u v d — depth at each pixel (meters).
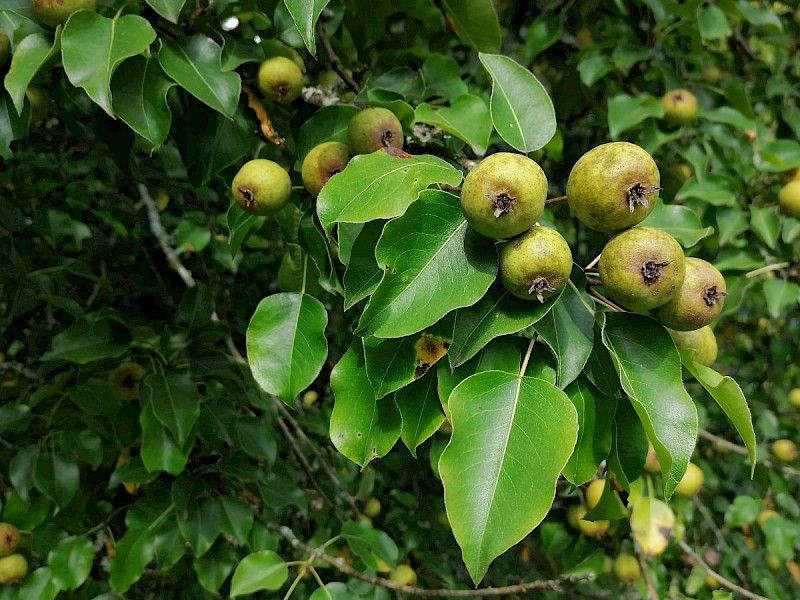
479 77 0.62
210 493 0.50
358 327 0.25
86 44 0.31
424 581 0.65
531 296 0.26
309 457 0.70
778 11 0.81
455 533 0.23
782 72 0.70
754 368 0.90
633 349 0.27
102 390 0.50
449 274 0.26
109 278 0.68
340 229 0.30
